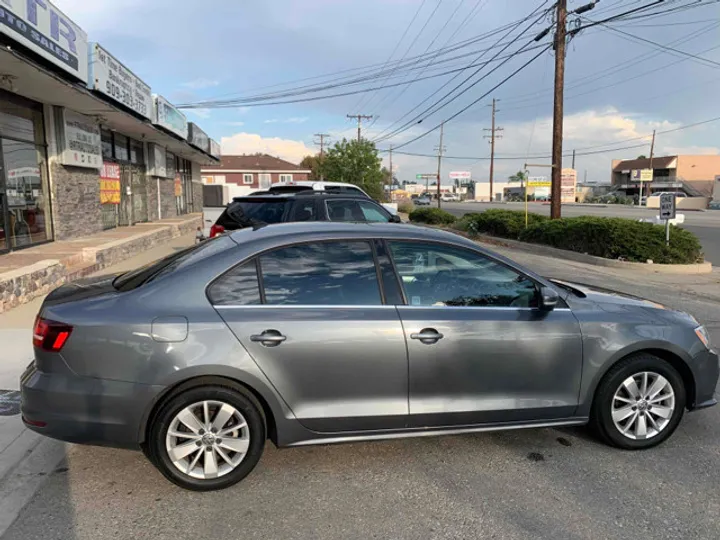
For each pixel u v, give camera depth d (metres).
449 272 3.71
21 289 7.72
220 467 3.31
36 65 9.03
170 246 15.68
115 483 3.41
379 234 3.68
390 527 2.98
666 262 13.06
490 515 3.09
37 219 11.96
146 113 15.76
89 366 3.10
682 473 3.56
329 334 3.31
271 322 3.27
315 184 11.98
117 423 3.12
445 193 125.44
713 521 3.04
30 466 3.61
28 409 3.16
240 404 3.26
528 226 18.69
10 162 10.84
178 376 3.13
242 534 2.91
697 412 4.56
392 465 3.65
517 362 3.59
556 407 3.70
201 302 3.27
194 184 31.56
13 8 8.11
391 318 3.43
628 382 3.80
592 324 3.72
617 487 3.38
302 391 3.32
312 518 3.06
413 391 3.46
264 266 3.45
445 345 3.46
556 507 3.17
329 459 3.73
